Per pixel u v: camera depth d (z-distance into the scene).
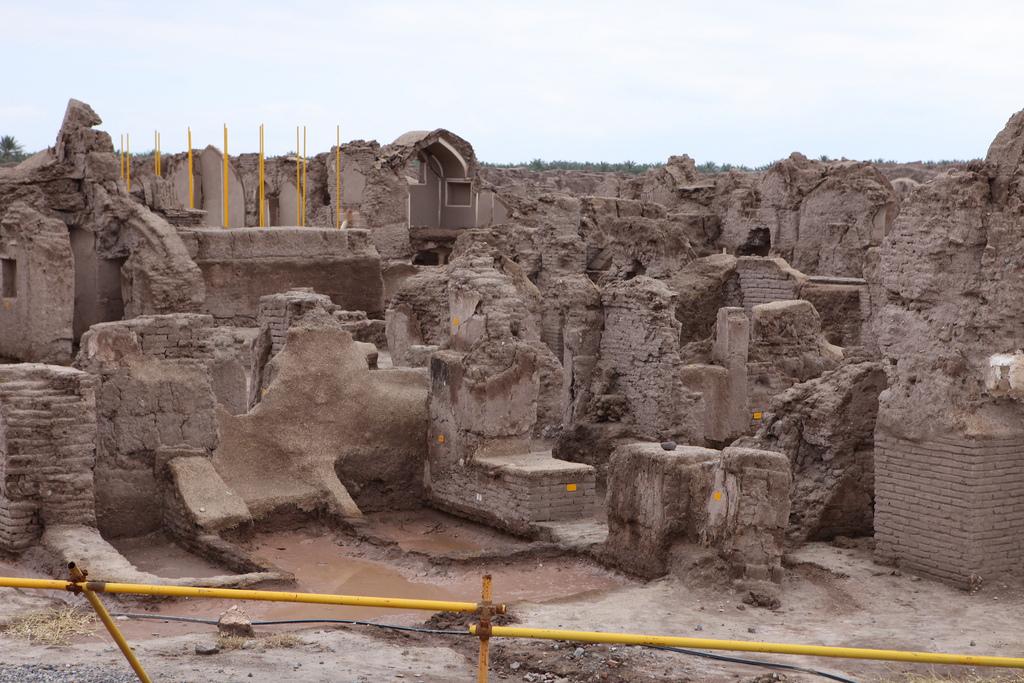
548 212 40.25
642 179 55.88
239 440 19.91
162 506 18.84
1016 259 15.69
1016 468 15.86
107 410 18.39
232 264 34.25
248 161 55.94
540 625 14.13
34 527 16.56
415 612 15.05
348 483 20.78
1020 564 15.97
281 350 21.48
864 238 42.50
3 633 13.04
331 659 12.45
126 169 43.97
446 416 20.77
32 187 30.80
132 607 14.72
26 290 28.47
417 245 49.91
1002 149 15.87
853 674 12.67
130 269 30.70
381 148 50.16
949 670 12.91
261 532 19.38
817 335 25.72
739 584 15.33
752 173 57.69
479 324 20.28
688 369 24.38
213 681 11.41
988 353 15.79
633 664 12.75
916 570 16.30
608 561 17.03
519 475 18.97
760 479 15.45
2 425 16.53
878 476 16.77
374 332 31.70
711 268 36.50
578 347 23.78
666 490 16.09
